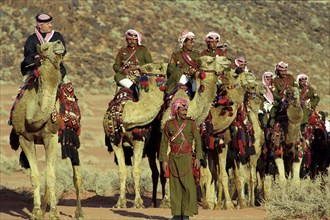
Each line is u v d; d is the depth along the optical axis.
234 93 28.91
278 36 166.38
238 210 27.88
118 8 152.38
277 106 31.78
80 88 120.38
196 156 22.45
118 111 28.42
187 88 27.45
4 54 129.00
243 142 29.16
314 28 174.62
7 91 109.38
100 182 37.75
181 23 155.00
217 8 170.88
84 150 65.75
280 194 27.97
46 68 22.27
